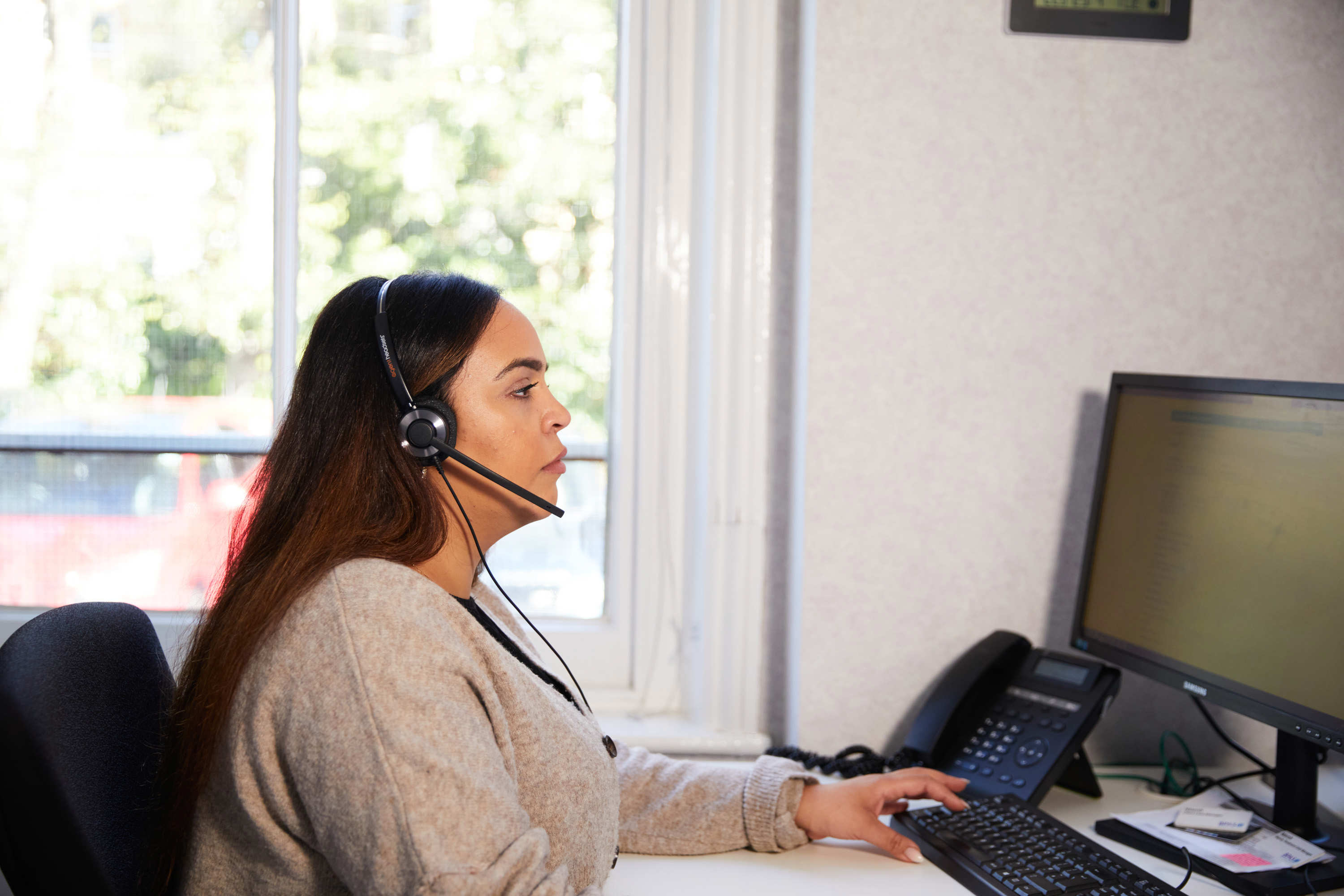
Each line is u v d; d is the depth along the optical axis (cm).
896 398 132
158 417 142
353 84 142
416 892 62
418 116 143
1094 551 124
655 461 146
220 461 143
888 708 134
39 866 67
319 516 79
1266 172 133
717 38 136
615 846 90
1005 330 132
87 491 142
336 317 85
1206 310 134
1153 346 134
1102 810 116
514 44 143
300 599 74
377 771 66
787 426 140
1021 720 119
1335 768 119
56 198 139
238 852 77
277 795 71
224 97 140
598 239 146
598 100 144
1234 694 101
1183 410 111
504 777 71
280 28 139
